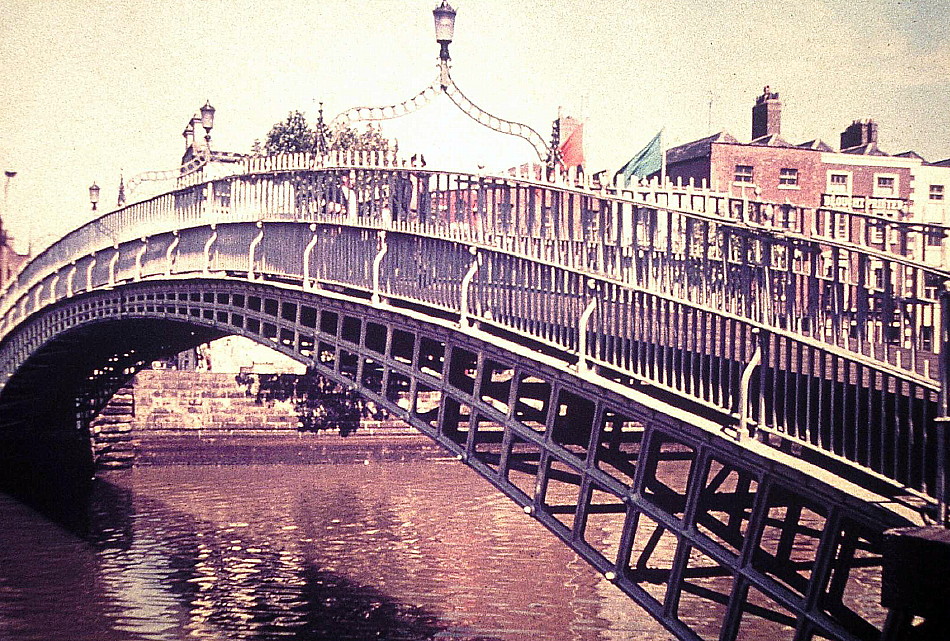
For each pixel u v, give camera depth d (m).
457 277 14.05
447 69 15.51
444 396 14.22
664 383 10.63
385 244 15.61
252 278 19.41
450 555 24.17
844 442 8.73
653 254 11.09
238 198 20.36
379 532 27.02
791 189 35.00
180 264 23.11
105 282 26.83
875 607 17.98
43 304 29.94
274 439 40.72
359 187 16.36
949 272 8.00
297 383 41.03
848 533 10.15
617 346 12.16
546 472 12.20
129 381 39.81
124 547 25.58
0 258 38.94
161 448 39.91
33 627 18.80
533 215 12.76
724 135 34.41
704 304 10.25
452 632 17.92
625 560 10.87
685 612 18.28
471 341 13.58
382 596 20.55
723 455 9.73
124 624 19.02
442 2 15.45
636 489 10.81
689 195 11.75
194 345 32.78
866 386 10.20
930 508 7.84
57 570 23.09
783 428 9.52
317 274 17.47
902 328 10.48
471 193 13.89
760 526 9.27
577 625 18.23
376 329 18.33
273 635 18.11
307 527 27.81
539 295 12.58
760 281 9.67
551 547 24.89
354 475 37.88
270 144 35.69
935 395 9.45
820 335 9.22
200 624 18.88
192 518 29.28
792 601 8.74
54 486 35.41
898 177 34.84
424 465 40.66
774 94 34.69
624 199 11.02
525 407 14.30
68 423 36.94
